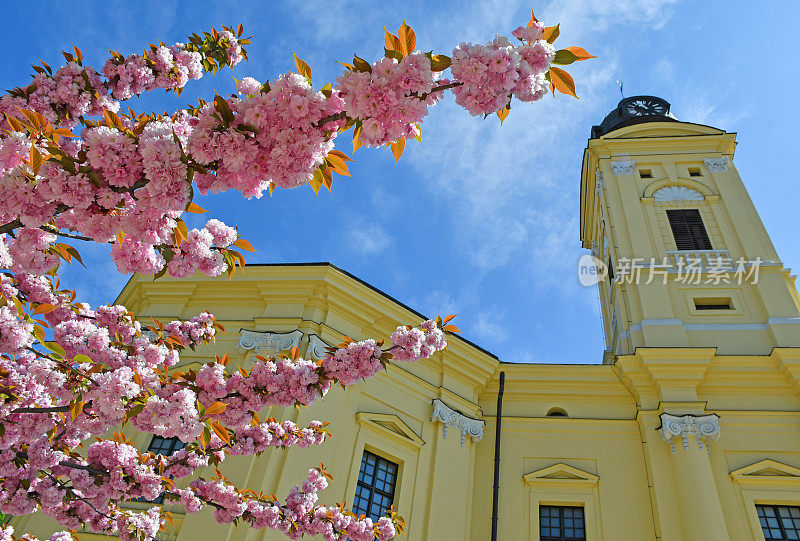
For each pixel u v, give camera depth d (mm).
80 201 4473
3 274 6645
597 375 18359
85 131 4676
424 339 7156
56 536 8188
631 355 17844
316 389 7145
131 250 5715
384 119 4539
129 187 4512
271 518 9125
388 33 4609
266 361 7137
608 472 16500
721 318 19141
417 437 16062
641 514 15570
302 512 9328
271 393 7023
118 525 8102
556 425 17594
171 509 13148
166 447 14609
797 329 18125
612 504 15859
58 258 5711
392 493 15422
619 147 25469
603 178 24500
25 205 4562
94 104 6391
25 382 5820
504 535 15695
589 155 26250
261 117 4551
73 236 5609
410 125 4961
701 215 22312
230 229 6711
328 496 14047
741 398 17047
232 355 15984
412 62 4449
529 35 4586
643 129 26344
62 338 6402
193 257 6316
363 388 16141
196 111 5277
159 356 7441
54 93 6129
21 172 4488
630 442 16969
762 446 16078
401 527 9883
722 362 17500
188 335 8539
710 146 24859
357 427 15430
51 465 7066
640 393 17516
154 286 17781
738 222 21719
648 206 22891
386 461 15742
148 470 7484
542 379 18453
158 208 4422
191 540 12539
